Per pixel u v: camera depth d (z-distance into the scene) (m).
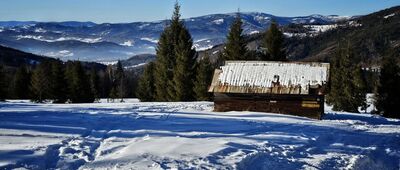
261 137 17.77
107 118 21.66
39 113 23.08
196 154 12.87
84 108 29.02
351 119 31.86
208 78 55.09
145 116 23.53
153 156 12.25
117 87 106.88
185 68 56.44
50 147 12.57
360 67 55.19
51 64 83.38
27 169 10.28
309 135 19.77
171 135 16.31
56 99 73.69
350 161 14.88
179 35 59.16
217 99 32.62
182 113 26.56
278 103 31.53
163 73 60.88
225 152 13.48
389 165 16.16
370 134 22.66
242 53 55.78
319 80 31.56
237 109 32.31
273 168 12.84
